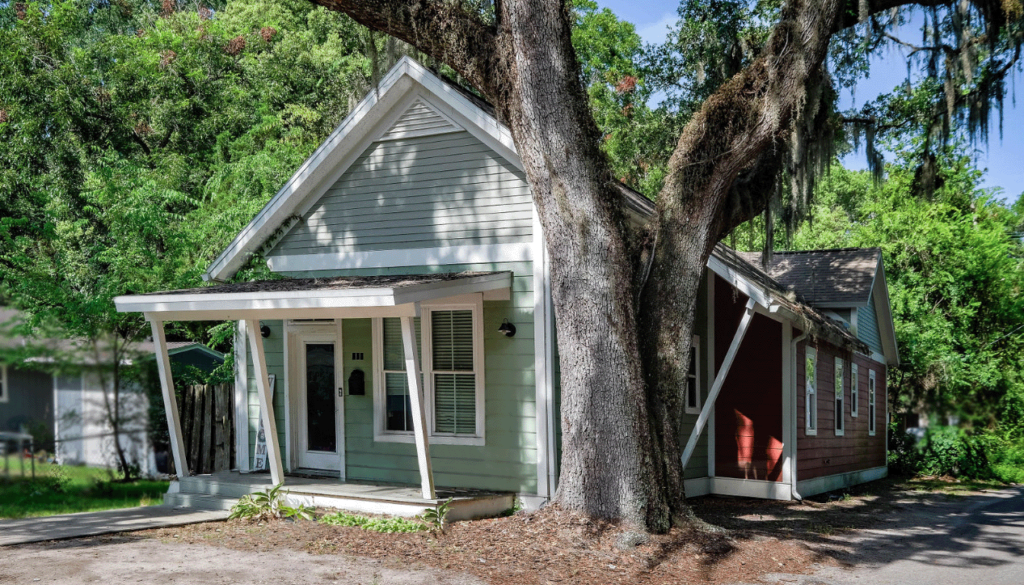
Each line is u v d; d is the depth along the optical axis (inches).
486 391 465.7
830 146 459.8
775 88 380.8
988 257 961.5
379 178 511.8
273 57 1083.3
